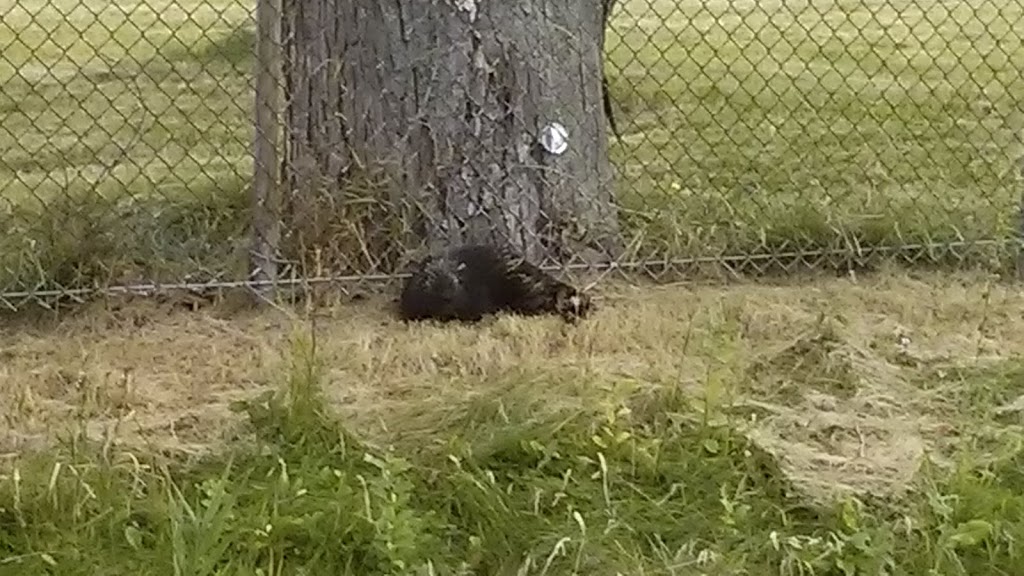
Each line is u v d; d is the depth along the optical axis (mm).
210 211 5863
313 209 5156
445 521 3500
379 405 4203
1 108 8203
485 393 4160
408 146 5199
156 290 5039
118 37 8953
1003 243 5586
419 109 5184
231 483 3551
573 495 3578
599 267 5363
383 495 3445
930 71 9242
